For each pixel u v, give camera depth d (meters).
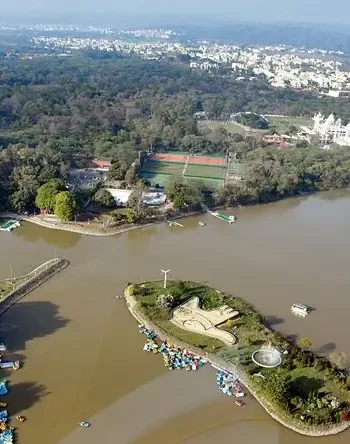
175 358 128.50
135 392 117.50
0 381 117.75
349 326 148.50
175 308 148.50
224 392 118.31
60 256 182.88
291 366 125.75
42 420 108.06
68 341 133.62
